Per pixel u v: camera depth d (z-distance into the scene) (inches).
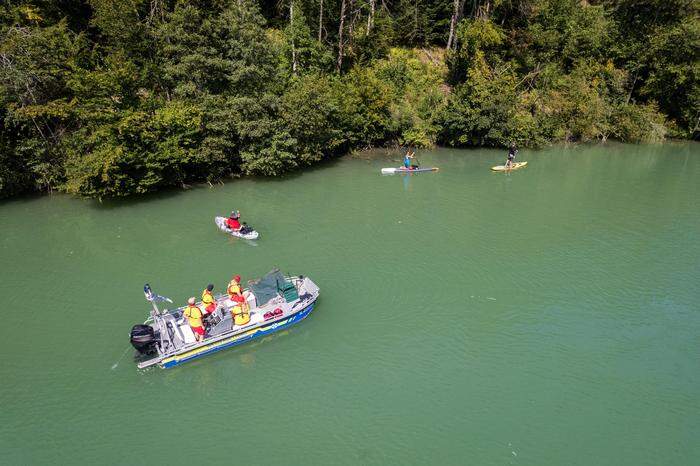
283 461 491.5
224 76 1234.0
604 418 559.2
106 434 516.1
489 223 1078.4
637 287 828.0
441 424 542.0
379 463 493.4
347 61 1831.9
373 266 861.2
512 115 1765.5
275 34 1776.6
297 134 1321.4
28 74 1031.0
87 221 1021.2
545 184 1396.4
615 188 1378.0
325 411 554.3
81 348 637.9
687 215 1165.1
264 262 860.6
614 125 2022.6
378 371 616.1
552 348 671.1
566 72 2118.6
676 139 2137.1
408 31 2082.9
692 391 603.5
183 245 920.9
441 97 1836.9
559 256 930.1
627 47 2111.2
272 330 668.7
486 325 713.6
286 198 1186.6
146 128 1088.2
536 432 536.4
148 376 597.0
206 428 527.5
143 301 740.7
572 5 2180.1
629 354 665.6
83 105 1064.2
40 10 1259.2
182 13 1172.5
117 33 1175.0
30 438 507.5
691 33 1975.9
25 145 1068.5
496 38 1839.3
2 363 607.5
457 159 1664.6
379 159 1598.2
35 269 829.2
